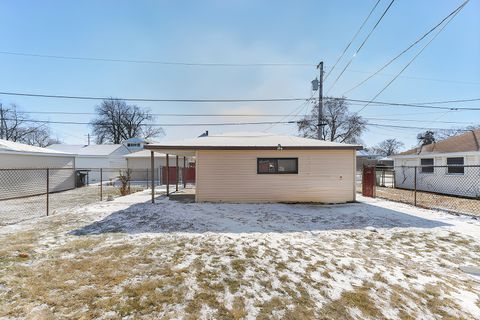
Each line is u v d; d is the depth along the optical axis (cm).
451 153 1253
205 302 296
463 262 432
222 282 341
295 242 511
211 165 973
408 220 705
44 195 1338
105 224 640
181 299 299
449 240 538
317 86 1549
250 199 981
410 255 458
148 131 4788
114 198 1131
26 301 286
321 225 654
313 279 355
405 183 1600
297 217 742
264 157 980
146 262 400
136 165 2381
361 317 278
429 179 1412
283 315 277
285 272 374
